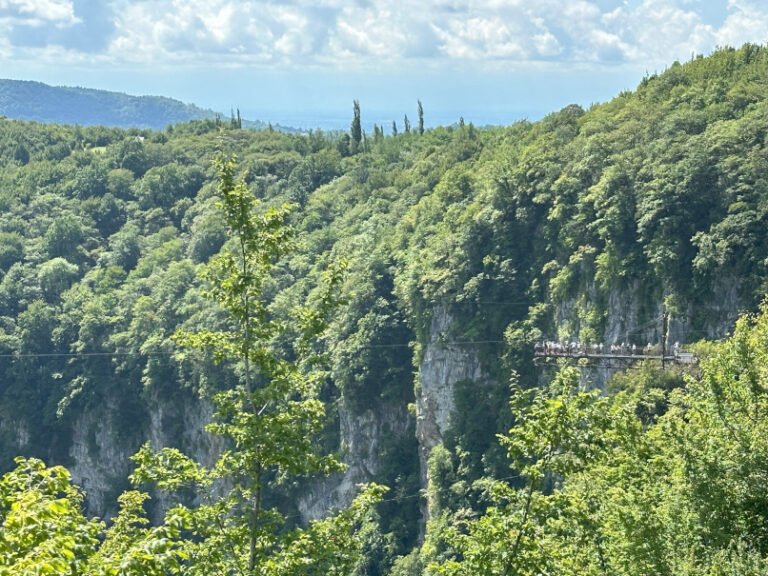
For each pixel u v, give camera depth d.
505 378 102.44
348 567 25.23
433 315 113.31
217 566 24.12
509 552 22.64
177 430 142.50
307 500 121.81
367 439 120.88
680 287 90.62
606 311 95.62
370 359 120.31
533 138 142.88
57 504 16.69
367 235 145.62
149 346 142.38
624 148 105.81
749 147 94.38
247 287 25.81
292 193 195.62
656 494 30.72
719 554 27.38
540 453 22.92
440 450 103.81
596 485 33.16
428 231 129.12
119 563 17.08
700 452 30.61
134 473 25.11
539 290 106.75
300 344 26.95
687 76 128.75
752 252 86.38
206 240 167.88
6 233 183.50
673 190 93.00
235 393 26.31
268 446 24.56
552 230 106.56
